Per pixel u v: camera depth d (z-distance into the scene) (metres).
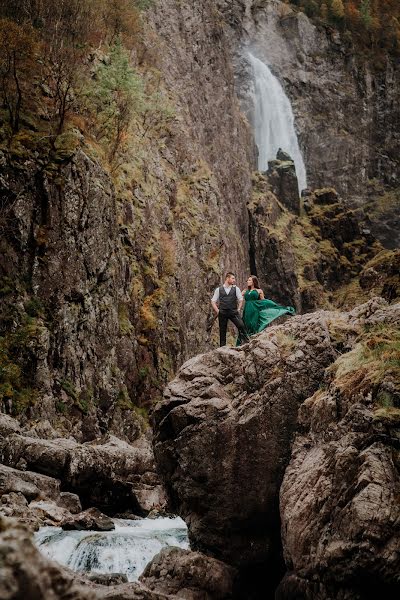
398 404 9.12
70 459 17.75
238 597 11.00
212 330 38.47
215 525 11.27
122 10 39.78
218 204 41.84
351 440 9.15
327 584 8.70
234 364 12.06
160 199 36.12
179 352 32.84
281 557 11.24
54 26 32.75
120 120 33.09
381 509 8.31
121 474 19.25
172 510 12.34
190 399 11.86
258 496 11.07
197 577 10.47
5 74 28.22
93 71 33.69
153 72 41.22
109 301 27.91
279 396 11.29
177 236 36.34
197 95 47.22
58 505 16.36
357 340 11.17
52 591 3.79
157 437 12.10
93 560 12.44
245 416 11.34
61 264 26.27
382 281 27.14
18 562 3.61
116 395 27.14
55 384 24.78
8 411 22.41
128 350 29.25
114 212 29.39
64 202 26.78
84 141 29.05
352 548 8.30
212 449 11.35
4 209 25.53
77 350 25.97
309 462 9.80
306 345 11.57
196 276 37.66
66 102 30.52
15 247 25.45
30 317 24.89
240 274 45.16
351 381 9.81
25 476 16.55
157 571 10.58
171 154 39.97
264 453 11.16
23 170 26.22
